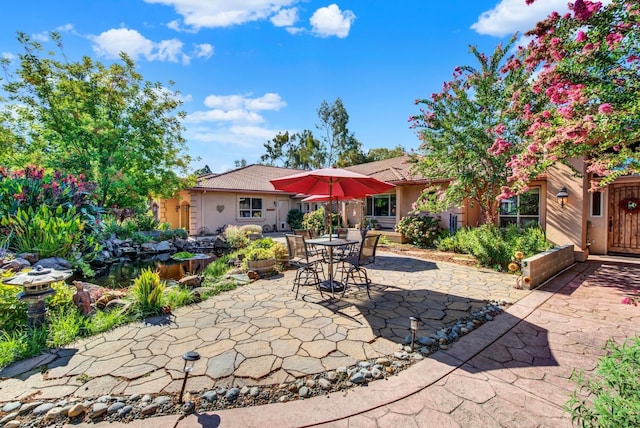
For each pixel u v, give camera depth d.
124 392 2.68
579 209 8.18
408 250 11.28
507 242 8.02
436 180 10.55
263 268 7.39
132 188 13.73
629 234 9.16
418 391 2.65
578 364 3.09
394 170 14.34
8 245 7.09
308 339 3.70
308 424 2.27
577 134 3.67
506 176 7.69
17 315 4.11
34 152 12.62
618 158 4.11
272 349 3.44
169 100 14.80
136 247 12.03
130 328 4.12
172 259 11.09
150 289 4.76
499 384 2.75
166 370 3.03
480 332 3.90
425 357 3.26
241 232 14.37
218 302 5.24
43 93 11.99
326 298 5.42
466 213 11.45
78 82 12.37
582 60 3.71
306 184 6.30
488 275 7.17
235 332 3.94
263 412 2.40
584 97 3.70
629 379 1.63
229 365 3.10
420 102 8.68
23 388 2.76
